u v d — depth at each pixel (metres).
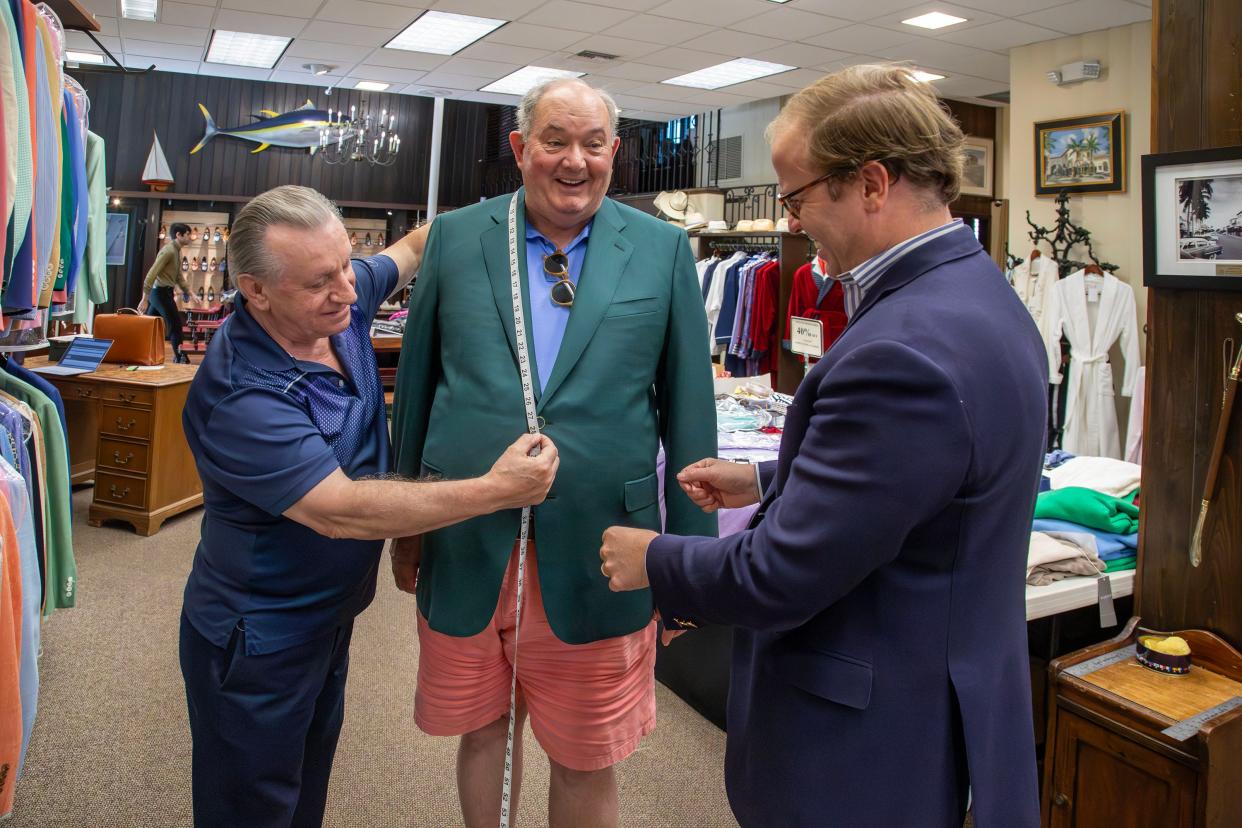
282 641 1.47
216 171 12.02
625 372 1.51
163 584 3.76
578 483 1.48
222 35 7.85
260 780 1.51
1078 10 5.64
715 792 2.37
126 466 4.43
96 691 2.79
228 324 1.44
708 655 2.79
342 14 6.82
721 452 2.98
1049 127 6.29
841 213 1.04
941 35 6.42
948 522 0.98
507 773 1.60
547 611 1.50
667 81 8.53
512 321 1.51
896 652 1.01
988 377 0.95
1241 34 1.80
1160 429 2.00
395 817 2.22
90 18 2.79
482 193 13.27
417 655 3.20
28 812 2.15
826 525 0.94
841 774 1.03
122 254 11.58
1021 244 6.56
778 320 6.95
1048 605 2.02
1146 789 1.74
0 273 1.94
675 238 1.61
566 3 6.25
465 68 8.43
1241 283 1.80
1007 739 1.04
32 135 2.12
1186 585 1.97
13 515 1.65
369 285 1.66
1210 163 1.82
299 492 1.35
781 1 5.93
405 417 1.68
